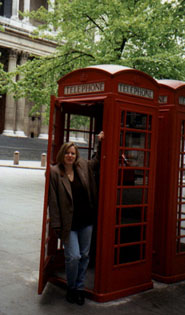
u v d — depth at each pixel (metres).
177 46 17.59
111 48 16.19
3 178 19.91
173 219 5.43
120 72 4.54
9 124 52.22
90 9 17.17
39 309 4.23
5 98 56.38
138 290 4.93
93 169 4.70
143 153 4.94
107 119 4.50
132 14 16.28
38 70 18.41
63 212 4.25
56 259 5.35
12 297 4.54
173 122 5.37
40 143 48.34
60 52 18.47
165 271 5.38
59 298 4.58
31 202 12.44
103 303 4.51
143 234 5.11
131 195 4.96
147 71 15.98
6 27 49.16
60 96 5.12
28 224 8.85
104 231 4.54
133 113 4.81
